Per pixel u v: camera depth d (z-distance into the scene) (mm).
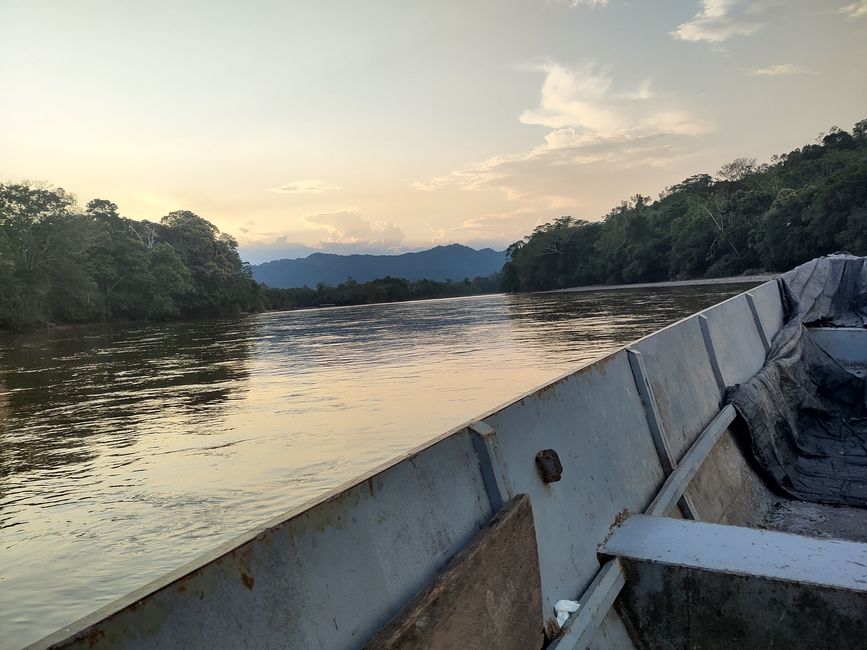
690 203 89500
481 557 1496
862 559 2049
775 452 4332
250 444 8836
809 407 5328
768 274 63938
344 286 139375
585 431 2479
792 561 2057
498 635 1497
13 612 4547
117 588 4848
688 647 2082
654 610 2127
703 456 3312
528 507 1790
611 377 2900
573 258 112812
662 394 3393
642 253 89188
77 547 5543
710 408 3988
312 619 1150
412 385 13141
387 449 8102
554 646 1677
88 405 13750
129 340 39188
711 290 50281
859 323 6934
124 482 7387
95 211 88938
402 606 1348
